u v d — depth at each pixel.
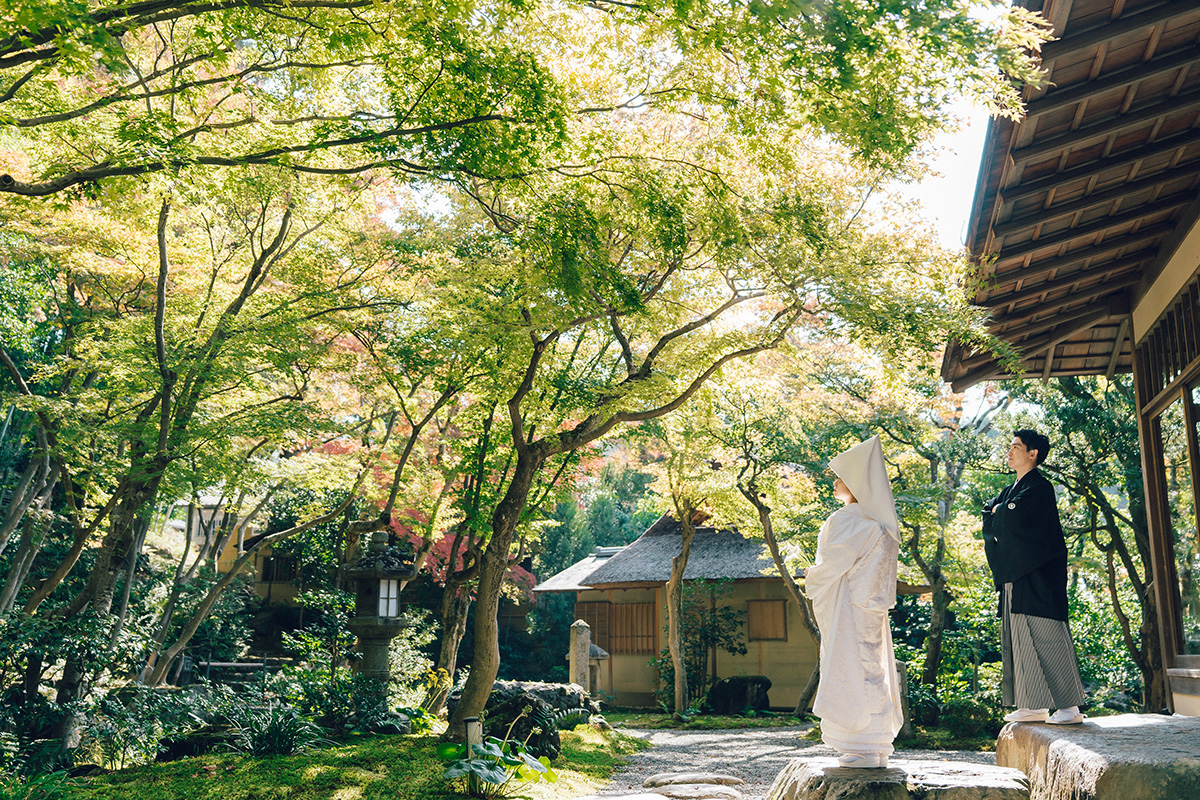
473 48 5.09
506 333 8.17
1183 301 6.31
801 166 7.92
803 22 4.21
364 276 10.61
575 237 6.01
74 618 9.07
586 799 6.87
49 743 8.06
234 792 6.53
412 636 16.16
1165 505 7.09
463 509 11.88
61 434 9.52
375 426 13.79
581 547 30.73
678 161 6.85
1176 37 4.36
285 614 24.31
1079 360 8.85
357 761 7.77
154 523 19.92
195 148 5.73
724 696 18.77
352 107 7.54
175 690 10.91
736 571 20.02
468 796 6.77
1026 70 3.97
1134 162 5.36
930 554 16.03
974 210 5.59
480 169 5.45
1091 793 3.21
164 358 8.98
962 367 8.16
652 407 10.05
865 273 7.96
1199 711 6.16
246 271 10.74
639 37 6.08
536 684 12.71
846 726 4.03
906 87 4.63
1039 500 4.41
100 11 4.26
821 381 14.28
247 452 11.25
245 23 5.23
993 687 14.45
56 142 6.68
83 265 9.73
